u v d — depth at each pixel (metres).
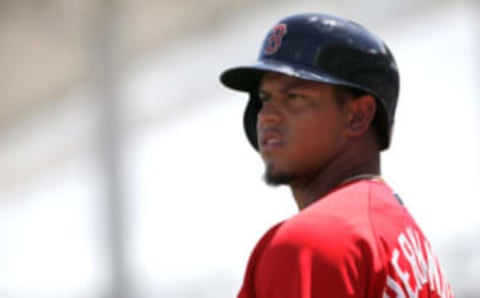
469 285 42.00
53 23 59.69
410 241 11.23
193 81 75.06
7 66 98.94
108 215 54.66
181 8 88.44
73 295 58.69
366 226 10.76
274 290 10.43
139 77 78.12
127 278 54.06
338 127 11.55
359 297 10.43
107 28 56.16
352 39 11.59
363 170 11.62
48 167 78.81
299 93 11.50
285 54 11.56
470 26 55.03
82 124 80.56
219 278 52.78
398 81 12.00
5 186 79.56
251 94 12.79
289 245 10.44
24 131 89.12
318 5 70.06
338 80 11.43
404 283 10.84
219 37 78.81
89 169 73.25
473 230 43.28
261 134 11.69
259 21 77.06
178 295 53.41
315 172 11.61
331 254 10.39
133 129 68.38
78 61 89.38
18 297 60.81
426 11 59.56
